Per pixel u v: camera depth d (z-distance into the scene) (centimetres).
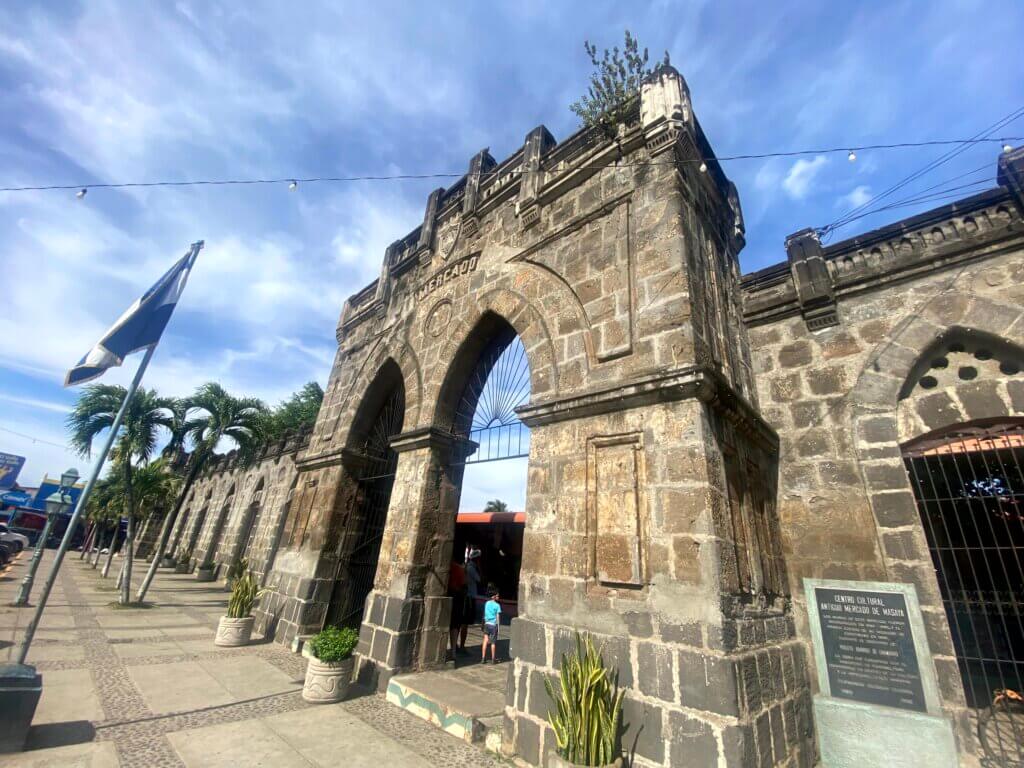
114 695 634
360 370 1214
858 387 668
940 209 668
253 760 479
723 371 624
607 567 523
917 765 478
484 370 943
